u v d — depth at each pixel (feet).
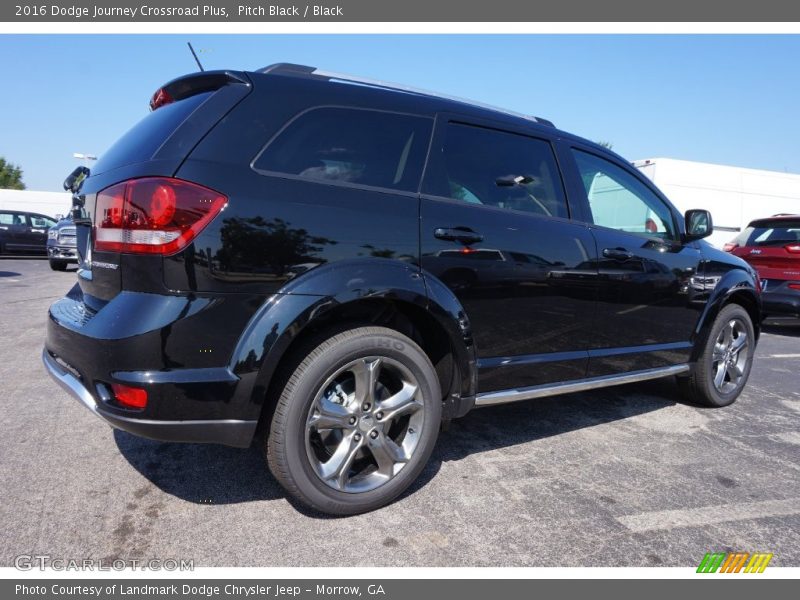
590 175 10.78
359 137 7.85
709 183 45.09
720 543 7.34
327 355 7.09
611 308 10.45
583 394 14.03
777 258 23.13
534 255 9.14
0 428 10.30
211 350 6.43
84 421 10.75
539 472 9.25
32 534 6.93
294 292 6.77
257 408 6.70
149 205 6.25
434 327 8.44
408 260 7.72
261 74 7.45
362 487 7.64
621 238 10.71
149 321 6.21
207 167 6.56
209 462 9.08
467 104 9.43
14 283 34.63
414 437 8.03
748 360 13.78
